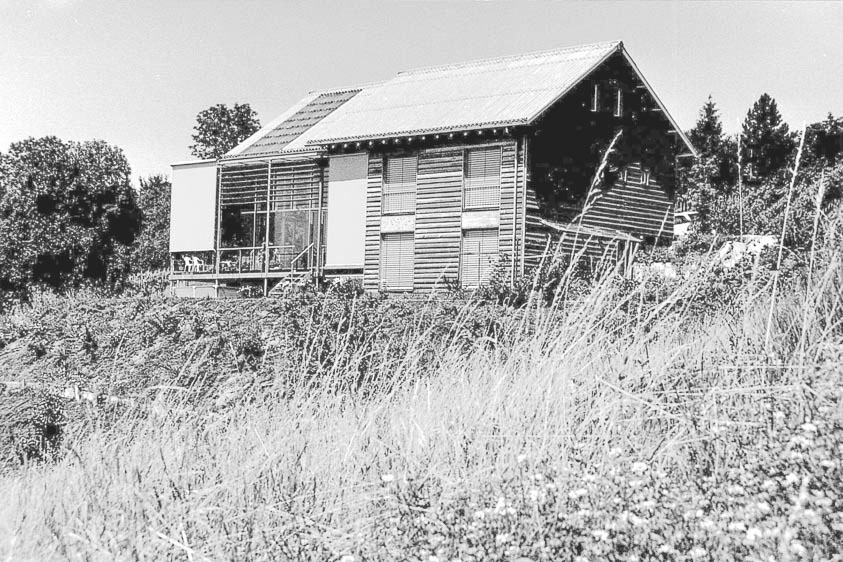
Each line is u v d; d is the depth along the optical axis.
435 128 32.16
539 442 7.16
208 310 16.16
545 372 8.26
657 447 6.55
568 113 32.62
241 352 13.69
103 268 53.44
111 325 17.34
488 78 35.78
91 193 53.47
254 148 39.09
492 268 29.86
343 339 12.62
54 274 52.41
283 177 38.44
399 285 33.53
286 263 37.69
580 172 32.81
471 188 32.38
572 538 5.51
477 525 5.84
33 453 11.30
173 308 17.14
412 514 6.21
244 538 6.70
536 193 31.38
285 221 39.47
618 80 34.34
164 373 13.53
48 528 7.43
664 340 9.38
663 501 5.61
